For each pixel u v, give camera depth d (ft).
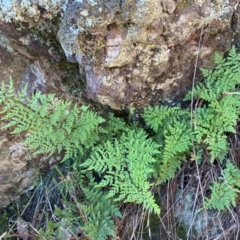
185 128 1.08
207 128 1.06
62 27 0.96
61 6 0.97
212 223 1.09
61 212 1.13
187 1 0.96
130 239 1.10
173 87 1.11
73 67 1.11
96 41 0.95
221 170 1.08
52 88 1.13
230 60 1.10
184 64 1.07
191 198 1.12
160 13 0.94
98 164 1.07
